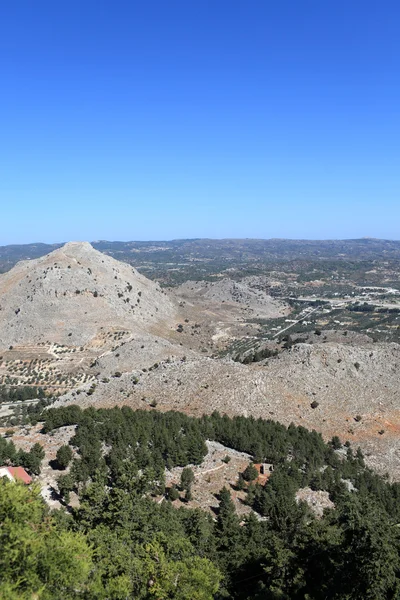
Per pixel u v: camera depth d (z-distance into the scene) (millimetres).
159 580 36719
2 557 28812
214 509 64625
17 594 27797
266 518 62688
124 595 33812
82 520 45688
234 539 52531
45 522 37062
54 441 78812
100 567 36156
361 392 117875
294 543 47906
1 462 66812
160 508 53156
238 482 71188
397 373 126812
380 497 74938
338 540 41906
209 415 97375
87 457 65750
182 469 74812
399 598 34844
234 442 84875
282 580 43469
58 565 30281
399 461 95438
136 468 61594
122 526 44844
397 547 36812
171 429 81938
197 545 49719
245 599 44625
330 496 72688
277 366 121500
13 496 32531
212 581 39062
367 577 35594
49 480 66000
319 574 42938
